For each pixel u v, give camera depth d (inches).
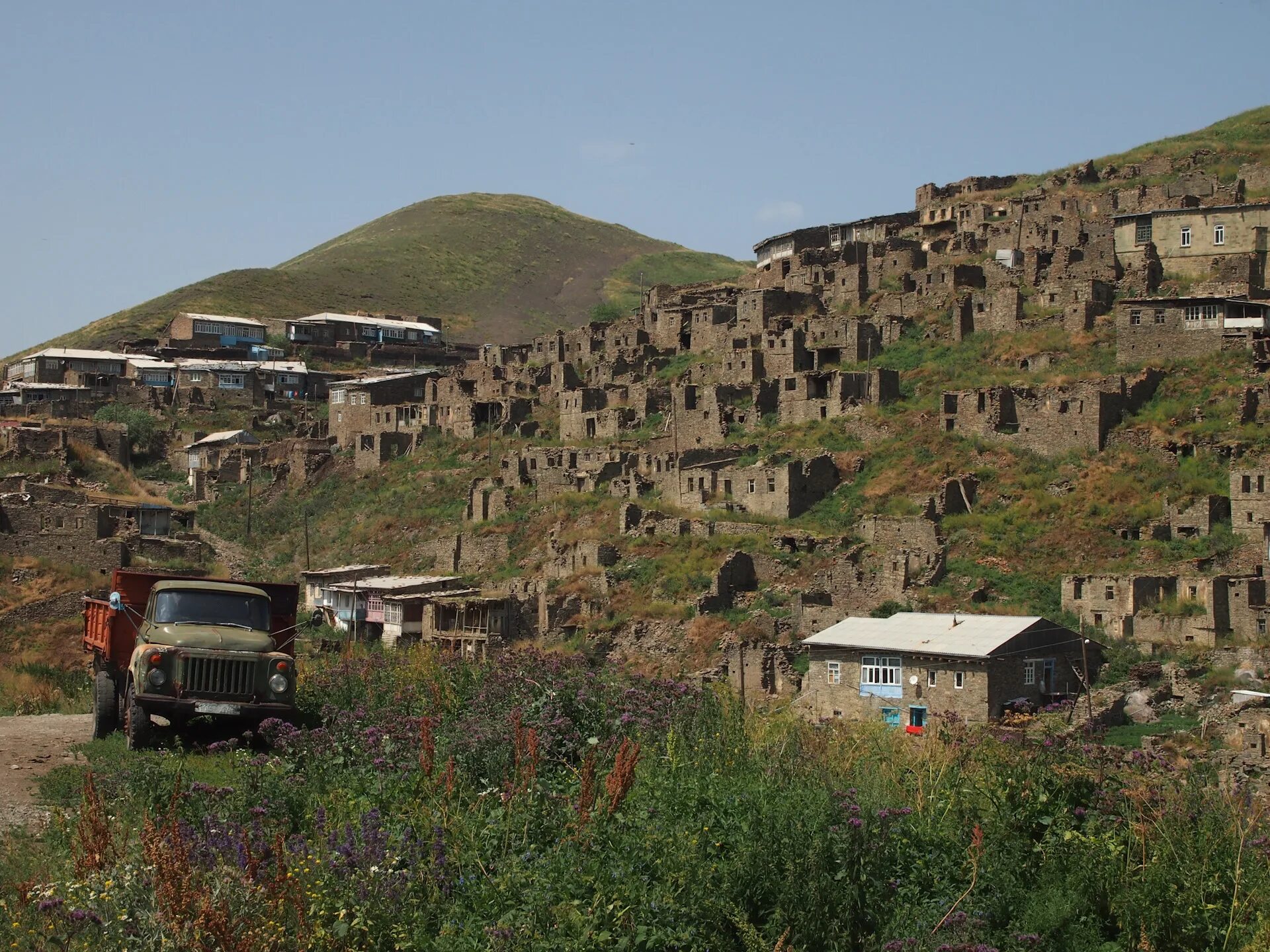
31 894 793.6
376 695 1450.5
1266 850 964.6
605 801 978.7
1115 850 976.3
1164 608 2706.7
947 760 1173.7
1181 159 5226.4
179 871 775.7
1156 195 4596.5
